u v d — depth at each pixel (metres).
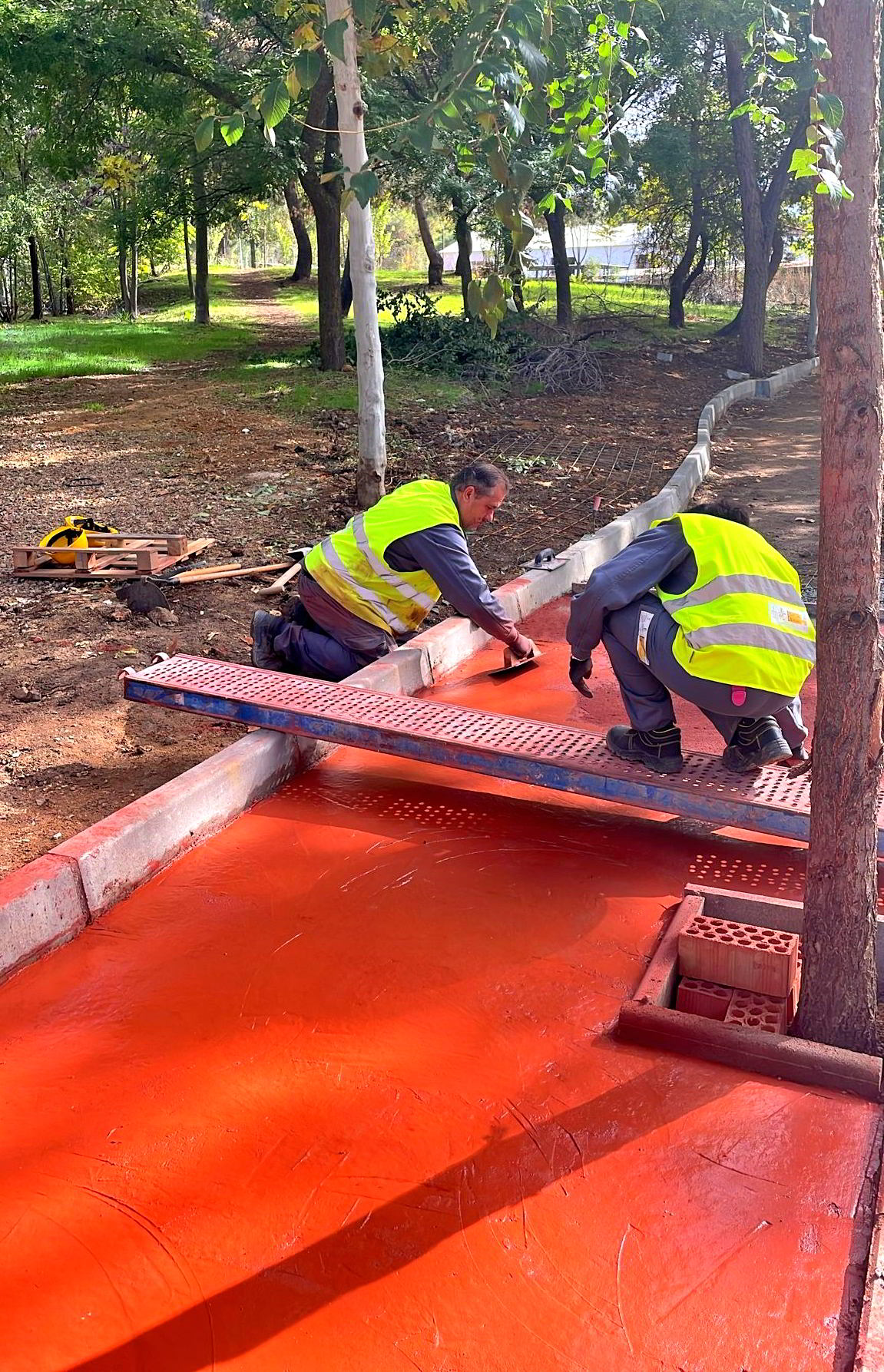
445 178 18.44
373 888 4.36
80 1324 2.54
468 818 4.97
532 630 7.59
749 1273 2.64
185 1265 2.68
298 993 3.71
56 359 21.41
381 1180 2.92
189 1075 3.33
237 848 4.68
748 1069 3.35
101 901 4.17
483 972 3.82
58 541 8.62
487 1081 3.29
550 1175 2.94
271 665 6.12
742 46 20.89
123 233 24.02
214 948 3.97
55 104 18.39
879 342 3.02
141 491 11.37
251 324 31.38
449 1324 2.51
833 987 3.40
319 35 3.72
